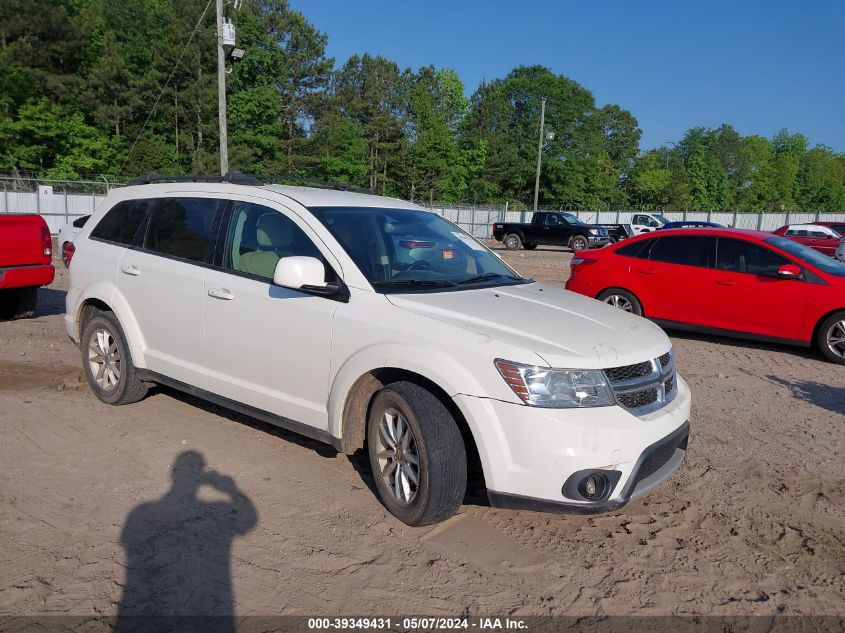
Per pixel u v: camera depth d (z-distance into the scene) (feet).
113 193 19.40
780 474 15.75
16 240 27.09
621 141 298.97
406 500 12.41
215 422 17.74
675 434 12.34
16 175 132.67
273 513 12.97
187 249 16.46
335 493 13.89
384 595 10.55
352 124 186.70
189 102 151.43
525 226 101.14
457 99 255.09
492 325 12.08
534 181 225.56
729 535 12.86
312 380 13.69
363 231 14.69
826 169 358.64
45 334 27.71
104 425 17.28
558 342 11.68
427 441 11.79
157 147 151.94
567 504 11.05
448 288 13.98
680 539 12.66
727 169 324.80
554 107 221.87
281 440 16.62
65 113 143.23
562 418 11.00
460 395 11.50
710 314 29.60
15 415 17.81
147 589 10.46
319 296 13.57
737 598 10.84
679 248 30.73
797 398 22.03
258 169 156.25
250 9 160.45
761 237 29.45
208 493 13.70
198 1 149.07
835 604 10.75
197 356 16.02
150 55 164.55
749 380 24.17
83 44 143.13
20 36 135.95
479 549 12.00
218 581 10.73
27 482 13.94
